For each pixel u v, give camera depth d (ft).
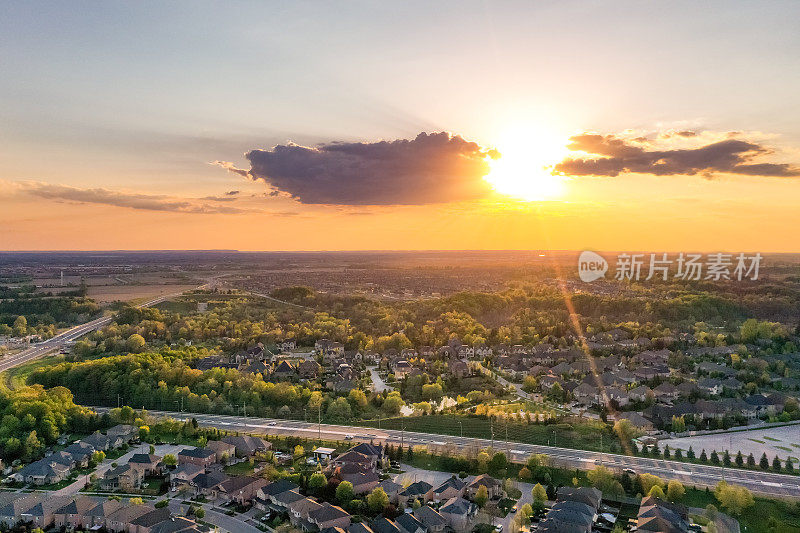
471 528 510.58
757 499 534.37
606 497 553.64
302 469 621.31
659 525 468.34
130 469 600.39
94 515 510.17
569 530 473.67
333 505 543.80
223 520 522.47
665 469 607.78
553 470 604.49
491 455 631.56
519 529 486.38
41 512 509.35
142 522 495.00
